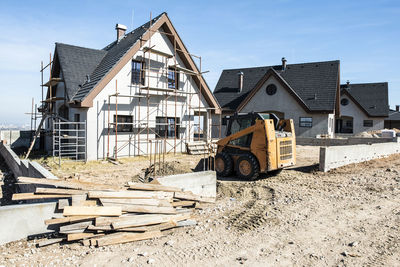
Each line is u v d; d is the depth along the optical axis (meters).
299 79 27.78
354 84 39.72
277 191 8.91
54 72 19.02
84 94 14.50
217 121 28.92
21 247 4.80
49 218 5.22
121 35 21.56
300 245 5.10
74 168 12.46
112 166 13.05
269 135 10.01
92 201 5.42
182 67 18.88
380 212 6.82
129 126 16.16
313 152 18.78
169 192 6.65
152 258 4.56
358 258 4.58
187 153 17.67
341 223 6.14
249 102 27.69
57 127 17.97
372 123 33.41
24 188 9.88
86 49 19.03
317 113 24.28
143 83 16.73
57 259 4.46
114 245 5.02
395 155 16.97
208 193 8.19
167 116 17.97
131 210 5.59
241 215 6.73
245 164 10.46
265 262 4.48
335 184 9.80
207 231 5.78
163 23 17.25
